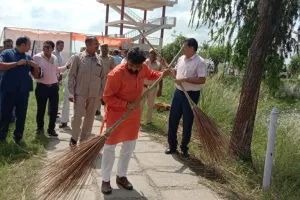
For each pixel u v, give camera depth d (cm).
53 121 634
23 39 530
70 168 327
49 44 608
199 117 416
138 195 400
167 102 1088
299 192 438
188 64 520
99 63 539
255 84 504
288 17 530
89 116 548
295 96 1297
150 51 729
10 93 529
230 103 817
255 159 539
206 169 498
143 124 777
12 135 590
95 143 339
